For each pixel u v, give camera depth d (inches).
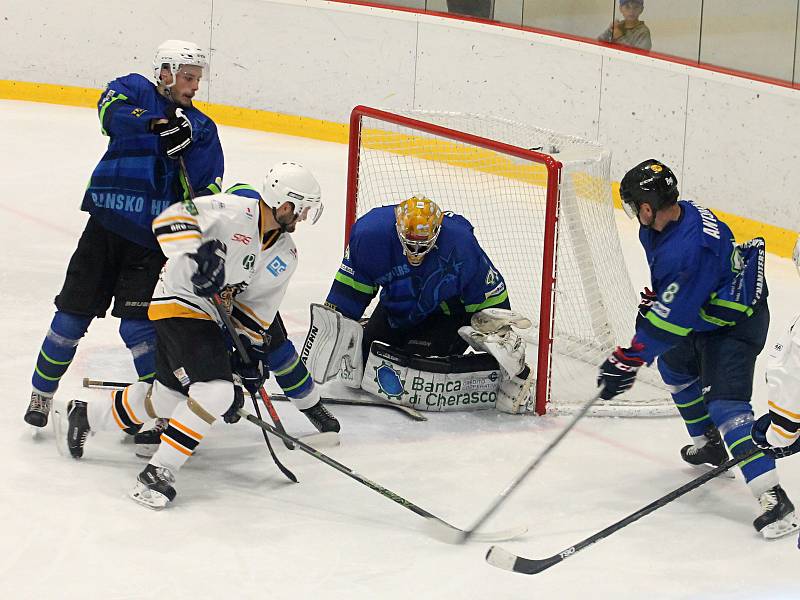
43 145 1125.1
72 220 898.7
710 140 975.0
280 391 618.8
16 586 406.6
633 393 637.3
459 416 598.9
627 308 685.9
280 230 476.7
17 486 482.6
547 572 438.3
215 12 1238.9
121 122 506.6
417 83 1168.8
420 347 619.5
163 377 483.8
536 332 714.8
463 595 417.4
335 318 591.5
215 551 439.8
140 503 473.1
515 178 792.9
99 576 416.2
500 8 1115.3
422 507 491.2
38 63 1294.3
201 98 1268.5
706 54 981.2
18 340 655.1
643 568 445.1
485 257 608.1
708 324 484.1
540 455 466.9
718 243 462.6
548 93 1087.0
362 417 590.6
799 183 911.0
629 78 1024.2
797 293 837.8
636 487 523.2
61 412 507.8
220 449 540.1
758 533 478.3
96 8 1268.5
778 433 426.6
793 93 906.7
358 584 421.1
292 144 1200.2
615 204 1059.3
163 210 519.2
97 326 691.4
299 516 474.9
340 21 1192.8
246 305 492.4
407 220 560.4
